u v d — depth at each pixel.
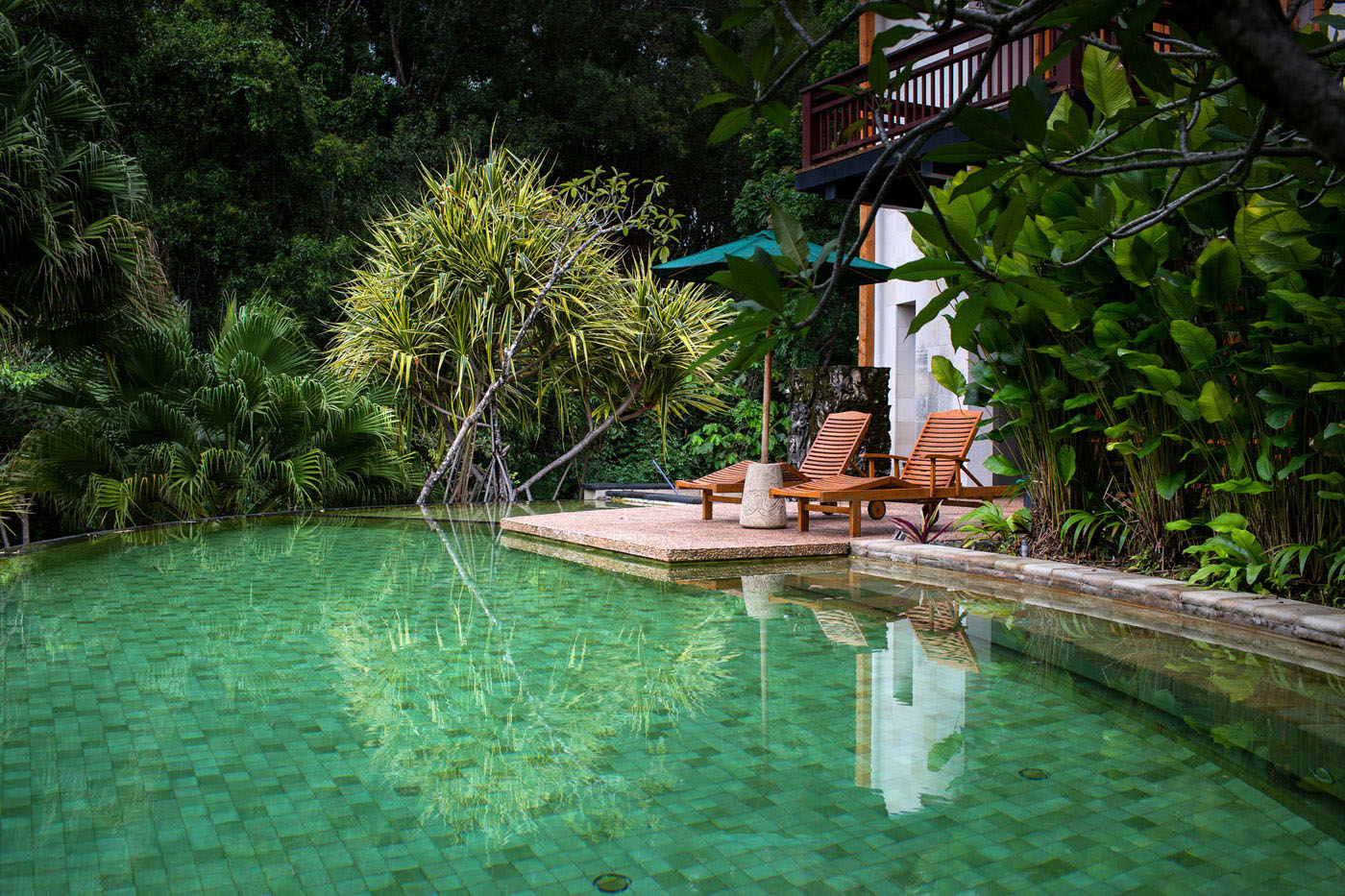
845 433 7.76
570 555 6.30
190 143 14.30
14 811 2.03
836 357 14.42
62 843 1.86
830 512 7.64
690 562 5.75
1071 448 5.45
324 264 14.72
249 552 6.39
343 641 3.71
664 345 10.90
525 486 11.04
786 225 1.30
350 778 2.22
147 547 6.61
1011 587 4.96
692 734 2.55
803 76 17.22
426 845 1.86
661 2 23.22
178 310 8.91
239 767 2.29
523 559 6.11
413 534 7.57
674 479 14.89
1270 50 0.81
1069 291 4.90
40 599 4.61
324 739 2.52
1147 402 4.84
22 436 8.11
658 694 2.94
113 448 7.95
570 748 2.44
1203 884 1.68
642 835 1.90
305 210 15.36
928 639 3.74
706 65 22.81
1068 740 2.50
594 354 10.81
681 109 22.45
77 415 7.99
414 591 4.88
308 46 18.58
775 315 1.22
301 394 8.82
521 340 10.20
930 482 6.60
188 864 1.77
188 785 2.18
